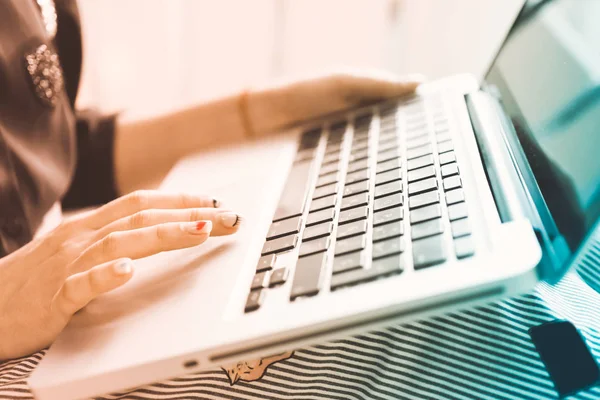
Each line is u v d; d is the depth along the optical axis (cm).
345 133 47
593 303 34
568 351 28
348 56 84
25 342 33
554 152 31
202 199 37
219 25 85
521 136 37
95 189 61
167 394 32
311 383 30
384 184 34
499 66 46
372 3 80
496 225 26
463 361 29
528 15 45
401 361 30
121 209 37
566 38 37
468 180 31
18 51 48
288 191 38
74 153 57
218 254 32
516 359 29
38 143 51
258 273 29
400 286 25
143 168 60
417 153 37
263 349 25
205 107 58
